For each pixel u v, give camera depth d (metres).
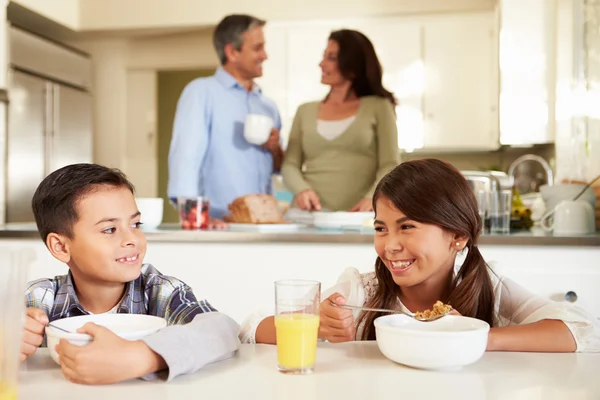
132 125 5.23
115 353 0.77
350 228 2.30
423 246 1.07
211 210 2.83
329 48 2.78
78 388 0.76
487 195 2.20
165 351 0.79
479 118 4.25
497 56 3.88
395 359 0.86
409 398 0.72
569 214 2.21
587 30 2.99
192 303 1.11
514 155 4.51
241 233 2.14
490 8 4.20
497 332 1.00
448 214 1.07
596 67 2.79
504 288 1.25
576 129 3.13
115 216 1.04
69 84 4.61
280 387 0.76
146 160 5.23
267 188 2.91
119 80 5.21
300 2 4.39
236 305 2.16
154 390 0.75
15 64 4.00
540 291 2.05
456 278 1.20
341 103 2.84
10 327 0.64
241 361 0.89
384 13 4.29
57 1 4.50
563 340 0.98
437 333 0.83
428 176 1.08
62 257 1.08
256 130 2.61
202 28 4.68
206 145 2.76
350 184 2.81
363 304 1.30
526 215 2.49
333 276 2.12
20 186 4.07
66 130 4.53
